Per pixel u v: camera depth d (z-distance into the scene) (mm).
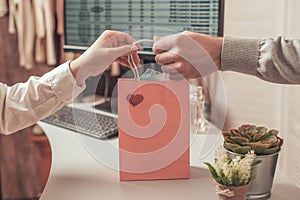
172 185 1093
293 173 1283
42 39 2246
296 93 1260
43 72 2508
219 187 925
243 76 1567
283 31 1344
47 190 1070
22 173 2744
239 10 1542
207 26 1438
